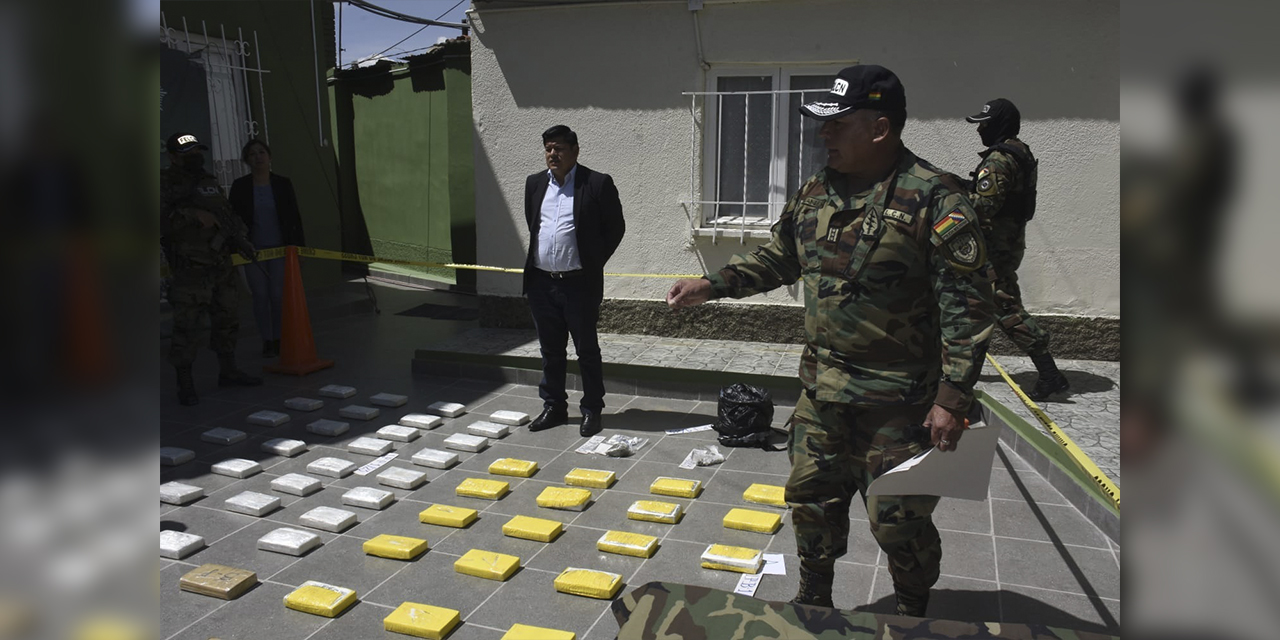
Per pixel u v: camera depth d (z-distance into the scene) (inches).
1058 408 215.9
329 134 442.6
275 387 273.0
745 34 286.7
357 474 199.6
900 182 108.3
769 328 298.5
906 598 118.3
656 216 305.9
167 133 343.0
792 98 289.3
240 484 193.3
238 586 143.0
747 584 144.9
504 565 149.7
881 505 111.4
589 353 225.1
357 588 145.8
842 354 113.0
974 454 104.3
